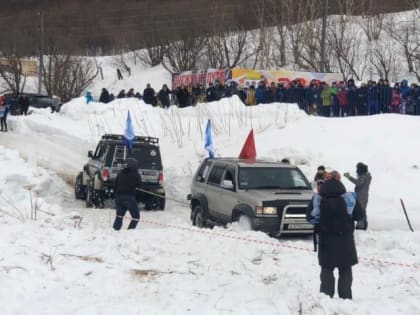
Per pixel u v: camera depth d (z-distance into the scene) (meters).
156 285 7.82
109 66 65.56
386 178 18.03
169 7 68.50
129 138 17.62
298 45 48.34
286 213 12.36
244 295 7.26
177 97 30.95
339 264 7.58
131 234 11.45
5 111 32.06
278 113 25.34
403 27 51.19
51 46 55.88
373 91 24.38
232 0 61.94
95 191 17.28
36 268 8.31
